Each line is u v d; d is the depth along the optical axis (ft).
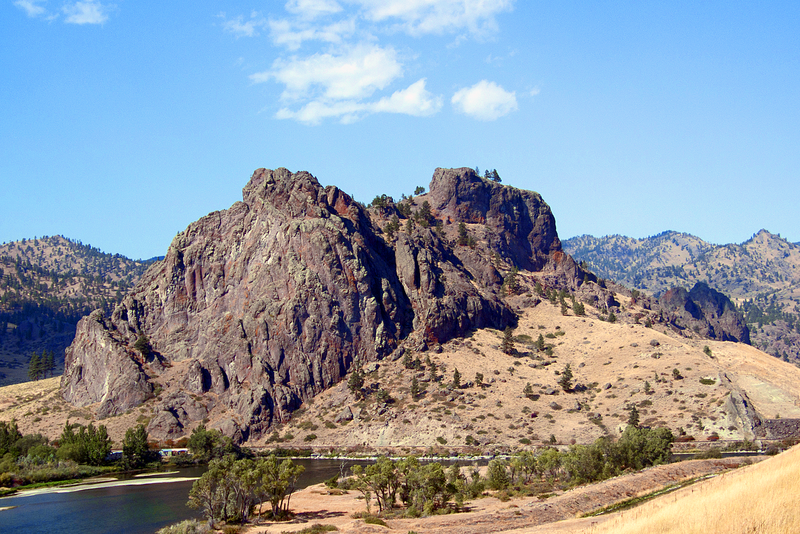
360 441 634.43
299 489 446.19
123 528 338.34
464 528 285.43
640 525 222.69
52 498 437.58
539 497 352.08
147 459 597.93
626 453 426.51
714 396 595.47
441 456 568.41
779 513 206.90
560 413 638.12
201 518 355.15
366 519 301.22
